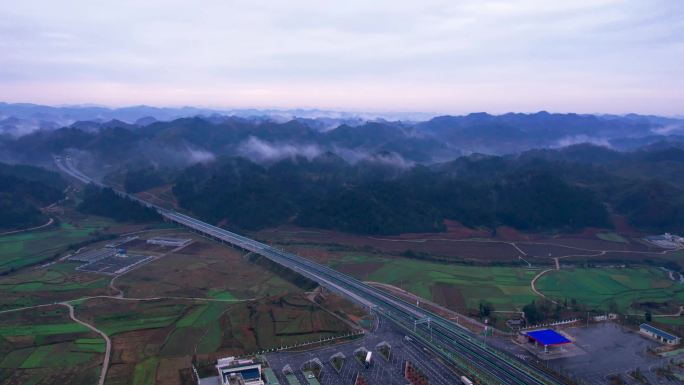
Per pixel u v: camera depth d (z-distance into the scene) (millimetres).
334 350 171750
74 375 155375
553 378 152750
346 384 149250
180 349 173500
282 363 162125
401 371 157500
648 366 161375
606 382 151125
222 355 168375
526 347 175375
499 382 150000
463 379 149875
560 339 173625
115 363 163250
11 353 170000
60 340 180000
